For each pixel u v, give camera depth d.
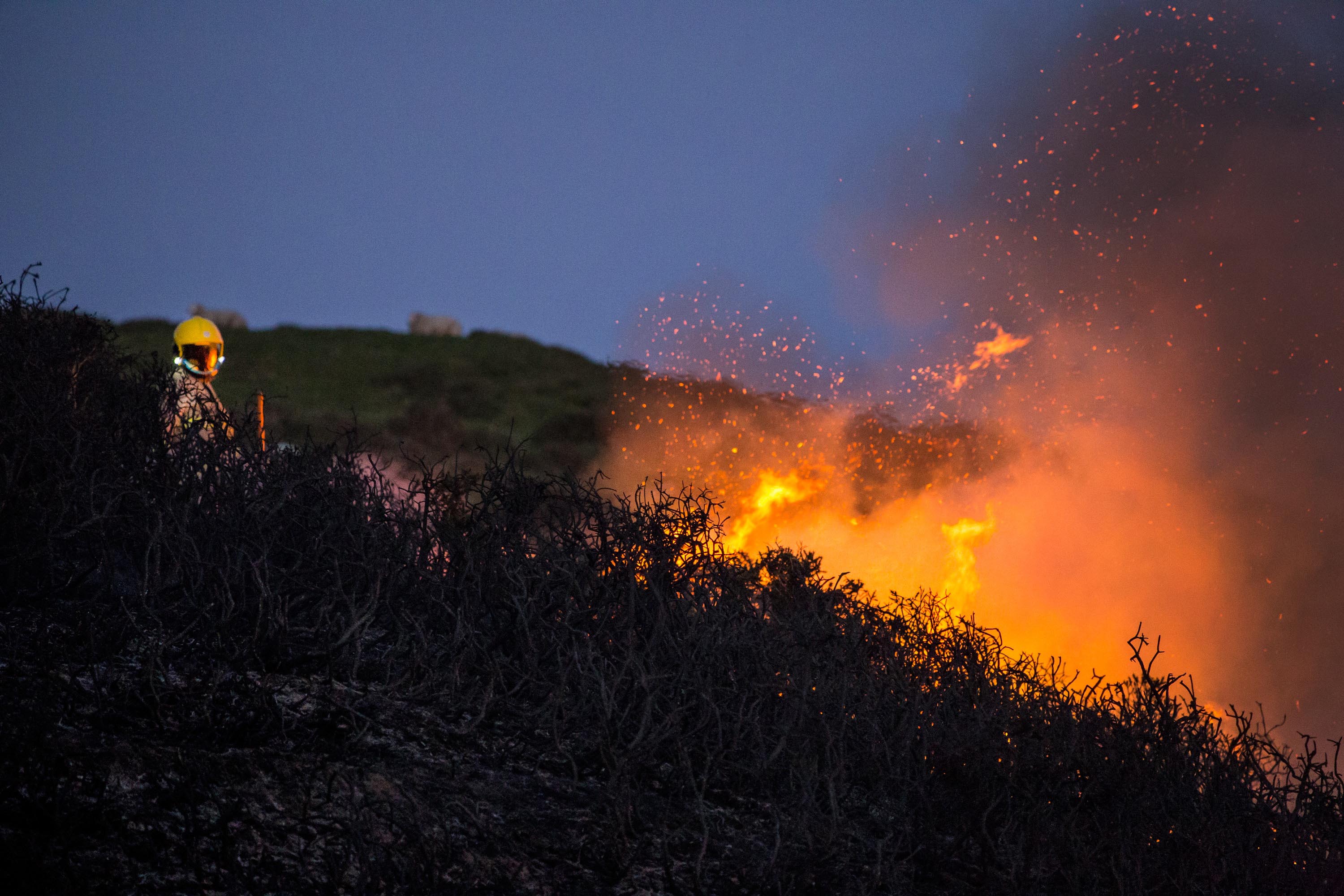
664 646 7.81
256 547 7.62
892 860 6.58
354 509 8.29
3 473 7.66
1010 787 7.41
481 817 6.28
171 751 5.98
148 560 7.39
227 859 5.48
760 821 6.99
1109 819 7.52
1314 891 7.38
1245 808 7.82
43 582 7.62
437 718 7.27
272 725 6.54
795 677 7.83
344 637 7.21
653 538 8.40
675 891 6.13
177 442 8.45
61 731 5.96
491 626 8.09
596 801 6.77
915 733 7.64
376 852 5.68
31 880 5.07
